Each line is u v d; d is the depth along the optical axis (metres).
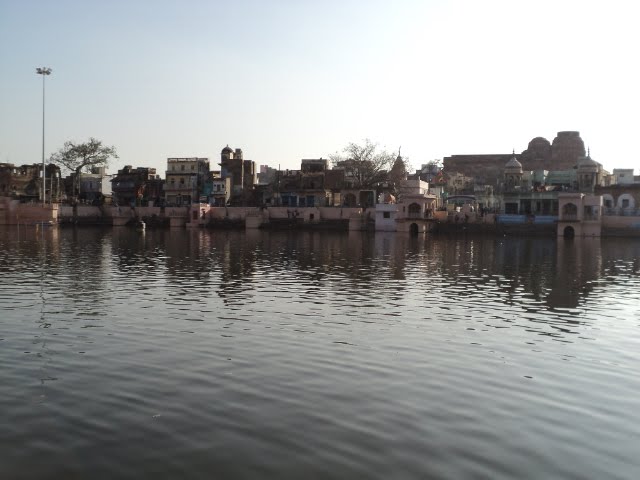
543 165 120.56
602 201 80.69
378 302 24.42
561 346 17.55
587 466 9.87
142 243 59.22
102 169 130.25
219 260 41.72
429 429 11.19
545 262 43.59
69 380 13.59
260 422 11.34
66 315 20.81
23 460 9.70
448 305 24.03
